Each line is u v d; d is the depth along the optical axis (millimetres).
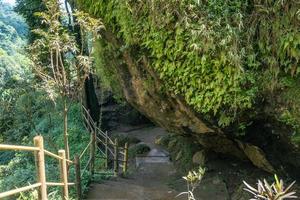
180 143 8492
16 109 12648
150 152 9320
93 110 11992
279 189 1461
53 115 11812
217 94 4398
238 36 4164
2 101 12906
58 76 5758
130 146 10078
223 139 5656
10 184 6395
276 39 3980
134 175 7629
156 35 4605
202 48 4230
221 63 4238
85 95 11594
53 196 5273
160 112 5672
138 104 6141
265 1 4070
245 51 4188
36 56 6191
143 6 4691
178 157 8062
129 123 12930
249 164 6211
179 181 6855
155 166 8148
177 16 4402
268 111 4328
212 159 6840
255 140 5059
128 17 4895
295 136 4273
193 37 4219
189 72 4508
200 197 5988
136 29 4840
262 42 4133
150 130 12180
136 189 6379
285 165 5031
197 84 4512
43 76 5992
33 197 4859
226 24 4168
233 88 4273
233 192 5965
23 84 12836
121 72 6082
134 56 5270
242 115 4543
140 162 8469
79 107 11844
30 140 11062
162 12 4473
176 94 4844
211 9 4270
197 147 7410
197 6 4273
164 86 4977
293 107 4004
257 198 1620
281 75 4055
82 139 9828
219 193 6004
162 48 4617
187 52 4414
